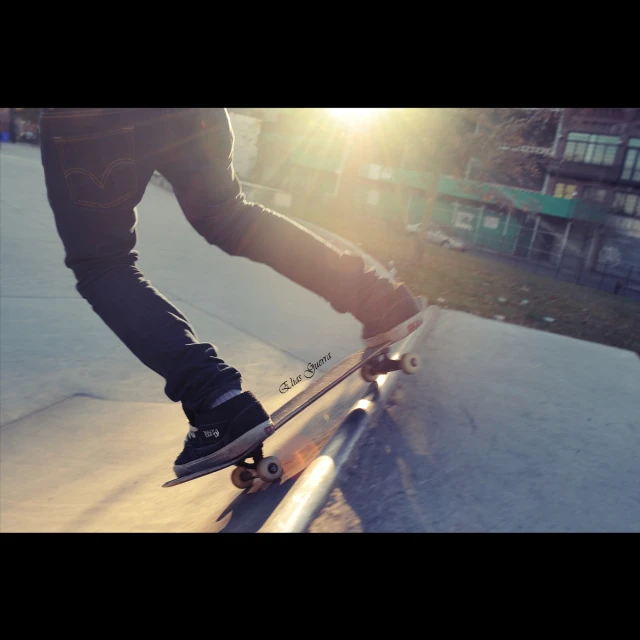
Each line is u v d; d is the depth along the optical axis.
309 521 0.92
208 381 1.21
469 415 1.40
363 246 19.94
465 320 2.62
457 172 17.48
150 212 13.79
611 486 1.10
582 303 14.43
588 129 29.12
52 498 1.76
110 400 3.23
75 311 4.99
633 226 28.84
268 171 38.00
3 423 2.74
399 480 1.04
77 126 1.15
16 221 8.65
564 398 1.63
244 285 7.70
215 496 1.43
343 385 1.86
